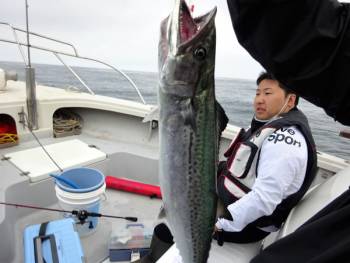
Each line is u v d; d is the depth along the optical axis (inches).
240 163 48.8
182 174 27.8
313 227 27.8
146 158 83.7
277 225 47.9
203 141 27.5
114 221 65.7
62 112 97.7
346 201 28.3
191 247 30.5
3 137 78.0
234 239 50.2
